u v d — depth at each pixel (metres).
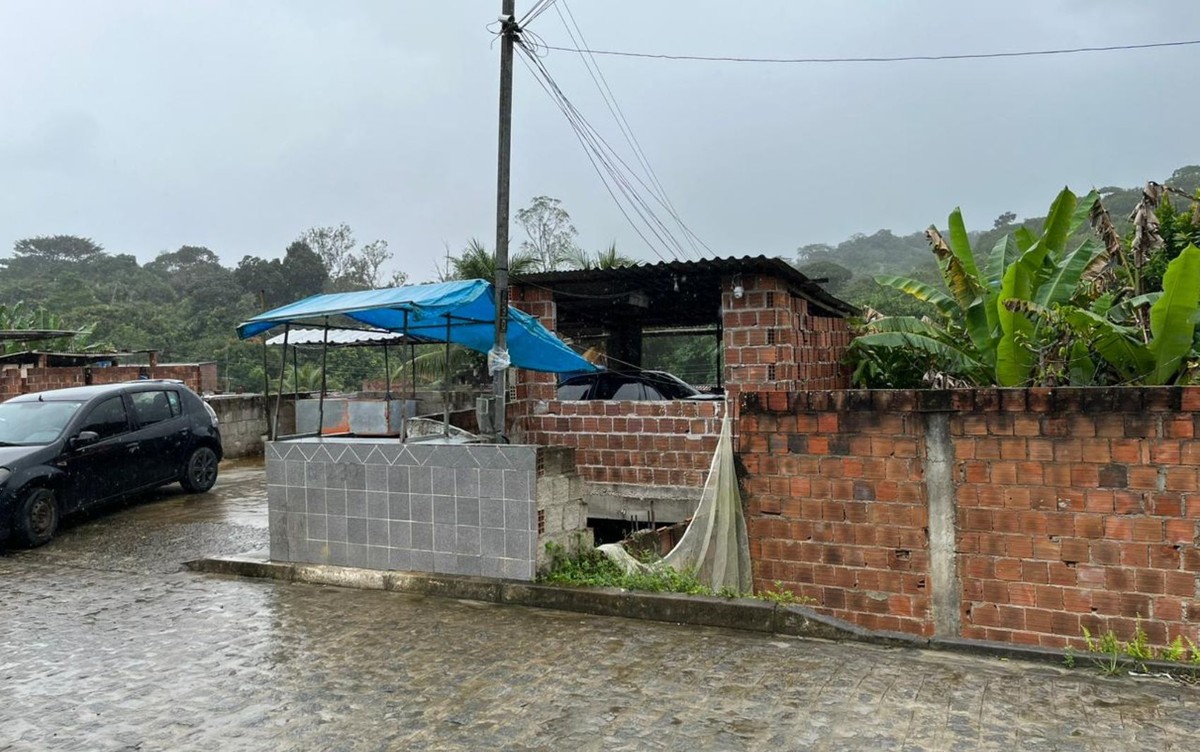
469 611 6.06
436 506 6.66
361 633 5.58
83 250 73.00
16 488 8.14
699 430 9.77
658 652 5.13
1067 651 5.04
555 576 6.34
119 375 18.02
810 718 4.09
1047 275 9.34
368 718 4.20
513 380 10.55
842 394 6.58
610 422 10.20
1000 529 6.08
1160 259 10.60
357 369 31.03
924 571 6.33
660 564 6.68
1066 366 8.52
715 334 15.16
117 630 5.79
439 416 10.98
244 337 8.01
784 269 9.24
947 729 3.95
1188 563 5.53
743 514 7.27
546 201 29.89
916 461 6.35
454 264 16.17
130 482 9.85
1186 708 4.21
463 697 4.44
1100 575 5.78
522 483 6.36
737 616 5.64
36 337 17.14
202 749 3.89
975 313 9.80
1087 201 10.19
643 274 9.62
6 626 5.94
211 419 11.52
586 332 15.30
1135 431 5.67
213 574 7.37
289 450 7.24
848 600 6.58
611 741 3.87
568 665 4.91
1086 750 3.71
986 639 6.11
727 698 4.37
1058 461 5.90
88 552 8.16
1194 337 8.31
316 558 7.16
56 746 3.96
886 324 10.93
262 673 4.88
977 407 6.12
